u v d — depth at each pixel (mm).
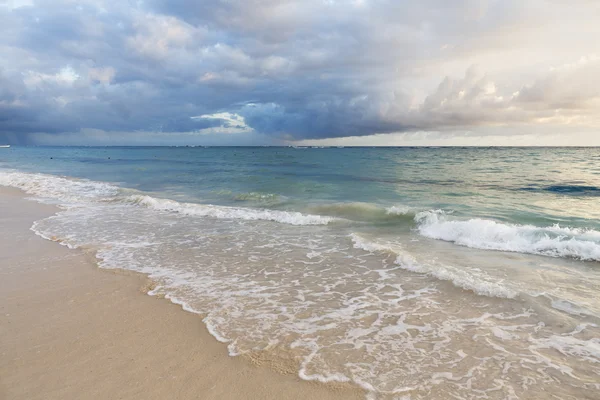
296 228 11070
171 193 19062
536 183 19828
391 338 4379
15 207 14508
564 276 6547
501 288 5754
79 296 5703
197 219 12430
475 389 3379
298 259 7809
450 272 6598
